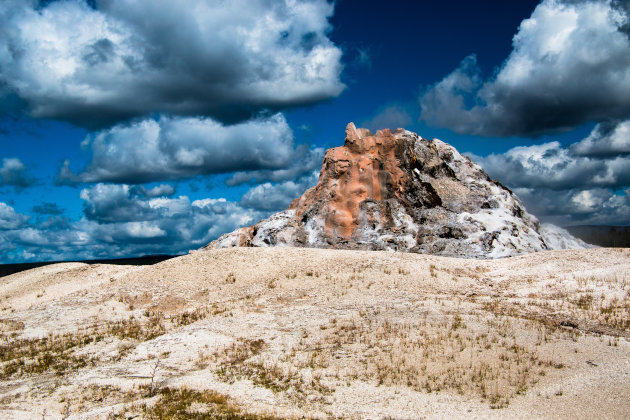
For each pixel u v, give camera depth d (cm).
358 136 6575
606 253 3766
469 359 1908
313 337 2331
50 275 4919
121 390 1842
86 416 1583
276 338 2373
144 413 1593
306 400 1683
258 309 2969
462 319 2383
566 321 2395
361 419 1519
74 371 2152
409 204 5947
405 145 6300
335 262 3816
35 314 3219
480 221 5547
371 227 5744
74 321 3019
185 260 4147
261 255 4078
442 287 3278
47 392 1864
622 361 1814
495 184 6494
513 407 1560
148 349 2370
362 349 2097
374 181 6100
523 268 3766
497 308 2658
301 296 3180
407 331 2245
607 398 1560
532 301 2834
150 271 4006
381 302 2855
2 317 3253
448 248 5066
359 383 1794
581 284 3078
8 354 2441
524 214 6328
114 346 2497
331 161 6397
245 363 2081
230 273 3766
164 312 3173
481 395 1648
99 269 4903
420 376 1808
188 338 2453
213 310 3059
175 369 2094
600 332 2223
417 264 3716
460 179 6369
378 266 3638
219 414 1561
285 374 1917
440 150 6681
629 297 2708
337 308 2802
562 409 1524
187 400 1700
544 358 1886
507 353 1947
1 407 1720
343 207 5978
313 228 5894
